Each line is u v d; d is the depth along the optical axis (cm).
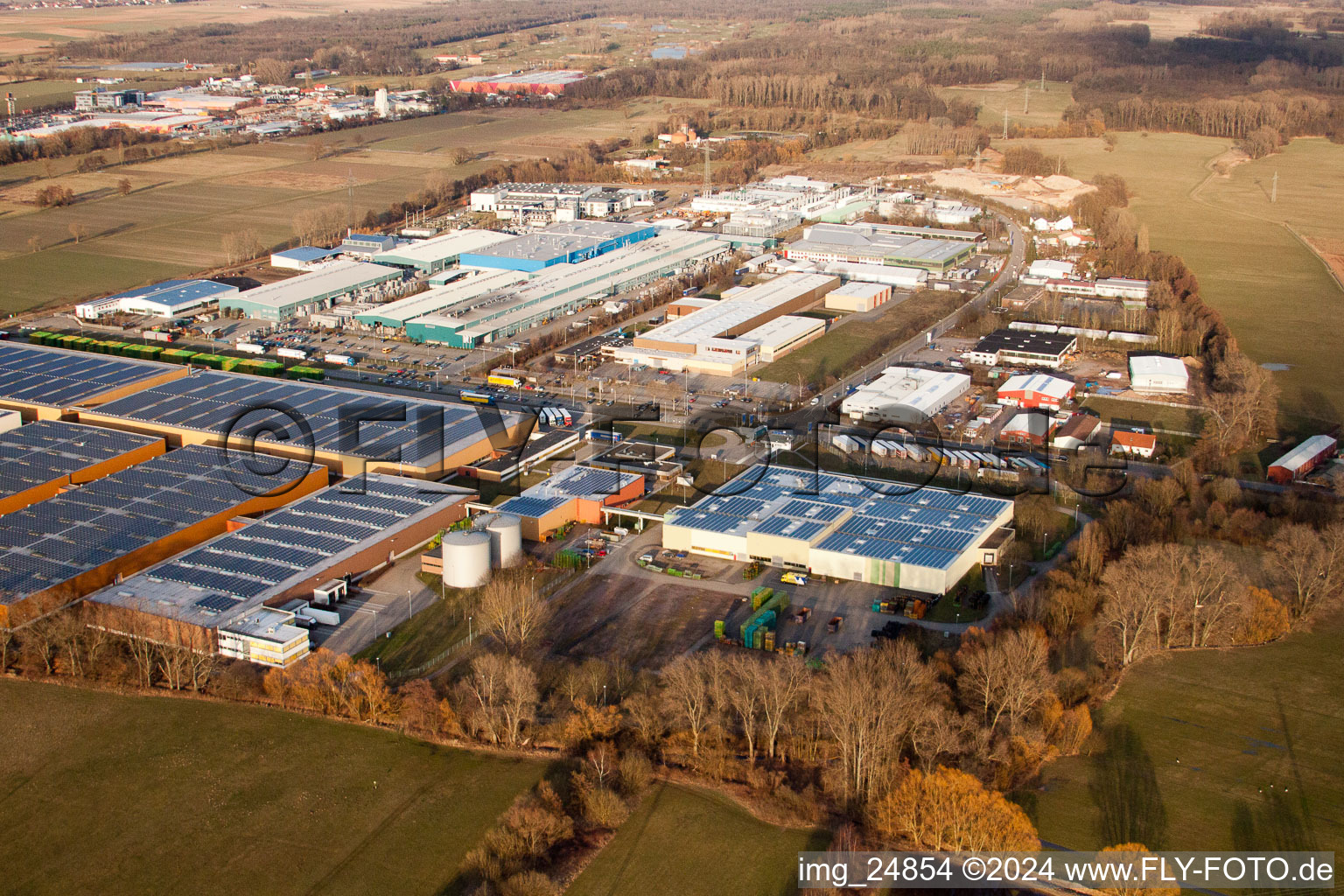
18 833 10338
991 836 9756
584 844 10125
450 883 9700
